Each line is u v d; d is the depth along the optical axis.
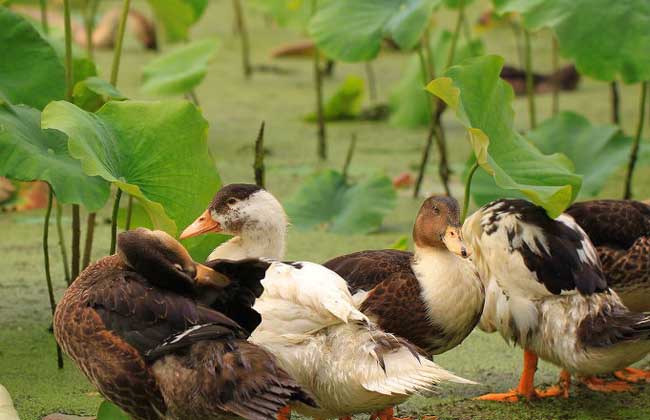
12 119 9.38
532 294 9.66
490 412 9.62
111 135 9.56
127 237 8.13
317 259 12.84
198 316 7.80
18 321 11.23
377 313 9.28
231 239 10.24
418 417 9.51
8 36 10.32
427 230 9.50
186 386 7.49
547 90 20.75
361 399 8.21
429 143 15.19
